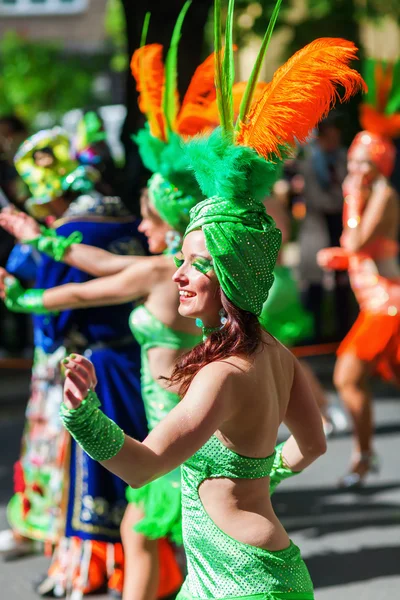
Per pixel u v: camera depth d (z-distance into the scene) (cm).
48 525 552
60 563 528
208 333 308
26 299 469
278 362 317
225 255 293
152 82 457
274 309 652
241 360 297
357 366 704
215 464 301
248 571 297
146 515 433
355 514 663
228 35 319
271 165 302
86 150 553
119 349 506
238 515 300
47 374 558
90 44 2750
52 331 515
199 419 284
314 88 308
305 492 712
